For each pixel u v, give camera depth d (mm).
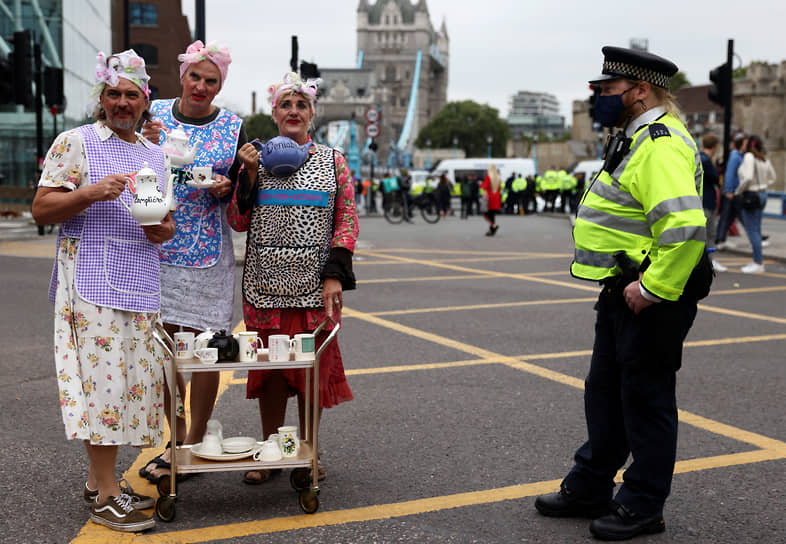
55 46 40375
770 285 11625
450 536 3402
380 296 10414
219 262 4176
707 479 4098
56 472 4125
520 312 9258
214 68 4176
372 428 4914
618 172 3393
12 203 30078
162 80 67375
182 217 4098
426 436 4762
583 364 6672
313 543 3314
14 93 14867
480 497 3846
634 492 3414
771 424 5043
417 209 36688
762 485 4023
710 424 5035
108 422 3391
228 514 3627
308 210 3887
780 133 106562
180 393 4172
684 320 3324
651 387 3377
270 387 4051
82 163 3453
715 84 16750
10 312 8797
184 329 4156
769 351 7207
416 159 152250
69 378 3393
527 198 36062
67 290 3434
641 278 3225
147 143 3701
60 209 3328
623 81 3395
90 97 3533
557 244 18625
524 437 4750
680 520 3602
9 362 6527
